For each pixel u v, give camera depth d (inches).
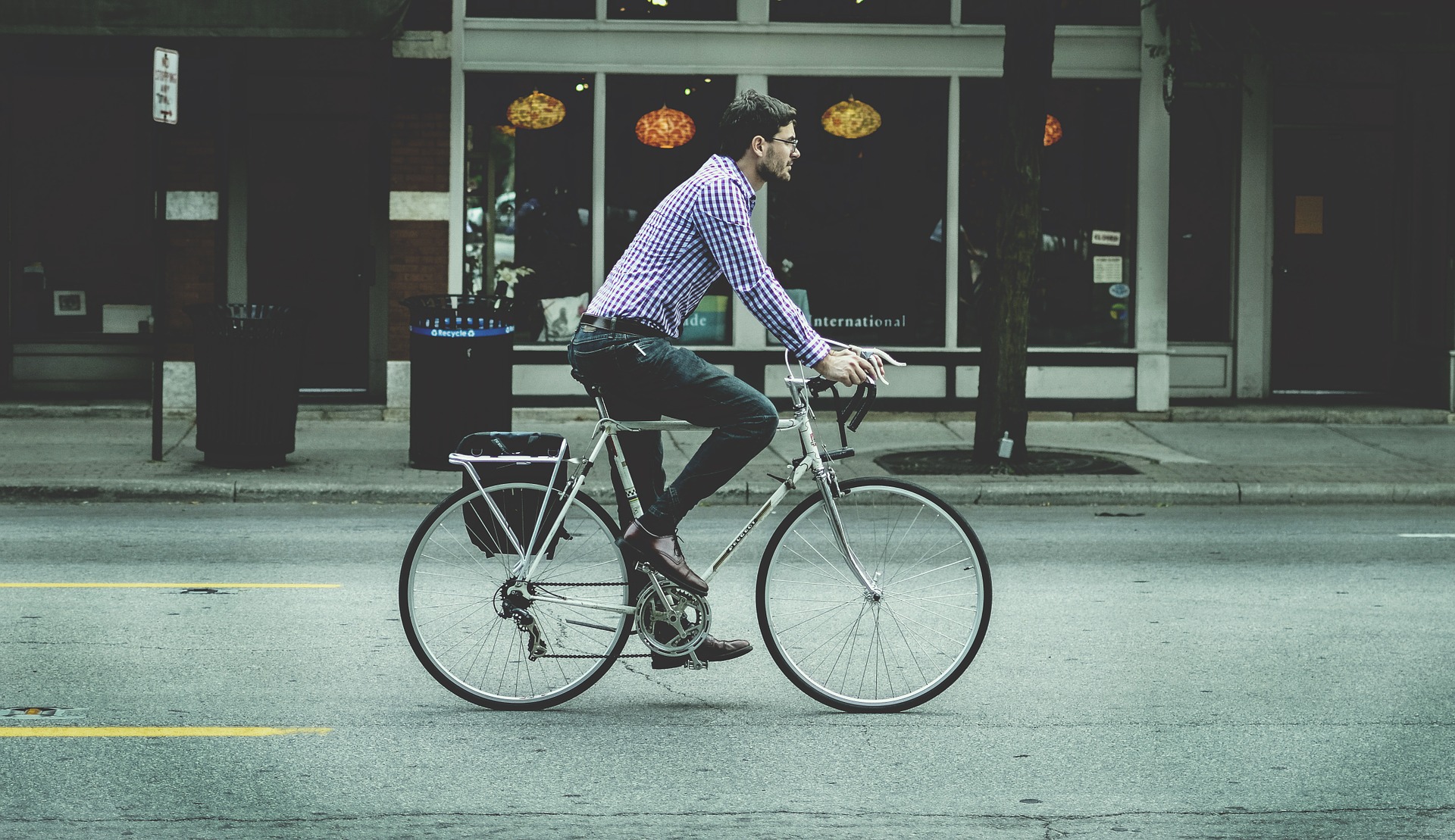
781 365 626.5
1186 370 665.0
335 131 625.0
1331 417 630.5
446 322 486.6
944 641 244.1
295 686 253.0
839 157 625.3
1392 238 665.0
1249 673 266.1
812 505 243.3
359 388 631.8
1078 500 482.0
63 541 389.4
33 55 611.5
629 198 621.6
